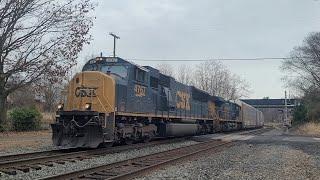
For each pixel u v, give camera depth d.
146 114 23.75
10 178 11.40
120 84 20.58
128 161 15.35
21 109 35.88
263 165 15.96
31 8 27.17
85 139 19.03
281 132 54.78
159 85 26.36
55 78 28.91
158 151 20.03
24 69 28.05
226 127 48.59
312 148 25.80
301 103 82.75
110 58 22.02
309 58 78.19
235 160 17.59
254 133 49.53
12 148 20.39
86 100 20.03
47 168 13.44
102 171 12.94
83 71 20.91
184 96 32.00
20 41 27.41
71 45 28.53
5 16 26.62
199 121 37.25
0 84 29.56
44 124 40.28
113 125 19.64
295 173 13.94
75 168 13.66
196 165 15.55
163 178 12.26
